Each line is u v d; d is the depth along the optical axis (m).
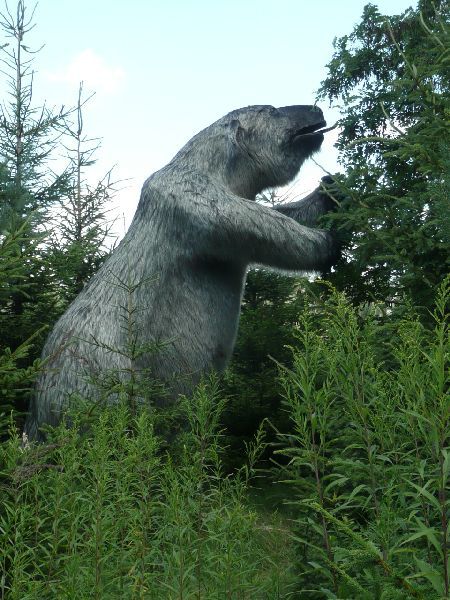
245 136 7.20
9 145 7.50
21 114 7.60
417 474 2.60
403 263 4.89
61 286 7.55
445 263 4.69
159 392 5.57
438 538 2.38
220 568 2.92
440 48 4.89
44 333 7.21
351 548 2.56
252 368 8.45
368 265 5.62
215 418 3.47
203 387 3.65
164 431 5.58
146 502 3.02
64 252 7.54
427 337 3.68
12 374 4.40
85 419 4.55
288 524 4.56
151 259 6.56
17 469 3.46
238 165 7.14
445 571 1.97
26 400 6.64
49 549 3.56
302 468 3.57
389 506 2.47
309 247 6.66
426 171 4.66
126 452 3.68
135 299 6.40
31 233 6.45
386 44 6.61
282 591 3.16
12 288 4.79
